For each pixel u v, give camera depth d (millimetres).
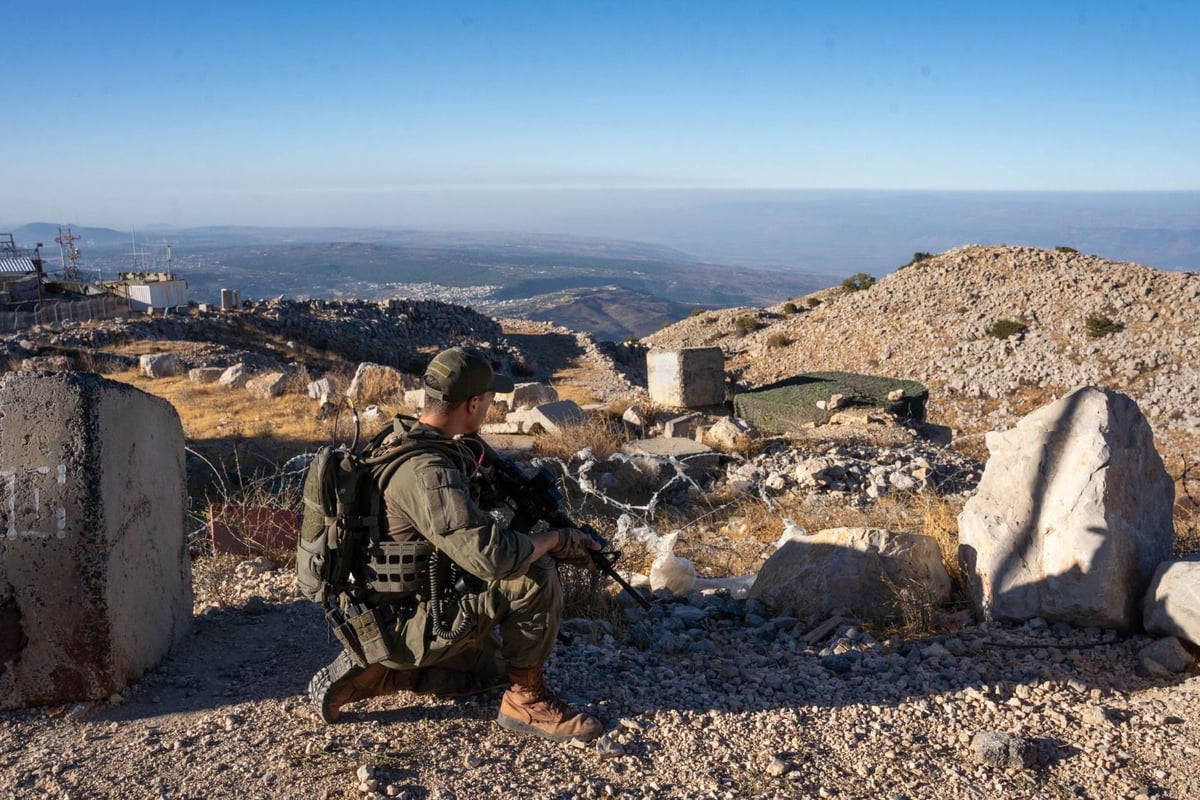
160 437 4449
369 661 3377
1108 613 4441
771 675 4152
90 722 3717
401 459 3238
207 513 7957
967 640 4543
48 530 3727
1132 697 3871
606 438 13328
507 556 3090
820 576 5168
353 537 3295
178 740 3527
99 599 3787
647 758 3391
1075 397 4785
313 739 3525
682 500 11000
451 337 56969
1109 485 4523
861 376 18219
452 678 3809
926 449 12812
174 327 39219
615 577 3850
